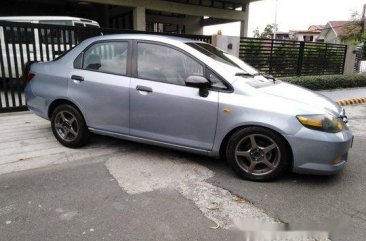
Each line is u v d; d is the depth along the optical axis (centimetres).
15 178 377
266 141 372
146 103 413
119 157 449
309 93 420
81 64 462
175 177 390
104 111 443
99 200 332
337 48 1561
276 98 371
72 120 470
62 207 317
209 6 1980
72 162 428
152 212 312
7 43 628
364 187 375
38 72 495
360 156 487
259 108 365
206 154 402
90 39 468
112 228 285
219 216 308
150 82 413
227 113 375
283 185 373
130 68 428
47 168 407
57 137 486
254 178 380
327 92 1192
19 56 716
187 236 277
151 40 425
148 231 282
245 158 387
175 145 412
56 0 1792
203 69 396
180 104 395
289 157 370
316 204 333
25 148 474
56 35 667
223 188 364
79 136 467
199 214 311
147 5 1711
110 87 432
